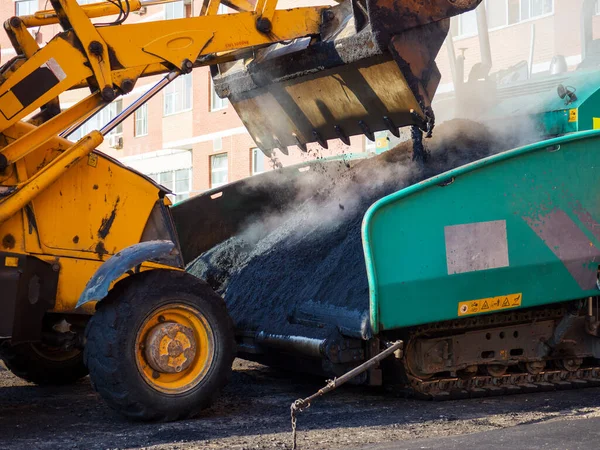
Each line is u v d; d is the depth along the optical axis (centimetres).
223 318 543
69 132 568
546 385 616
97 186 546
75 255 535
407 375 574
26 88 532
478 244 559
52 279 526
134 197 560
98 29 554
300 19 638
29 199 509
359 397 602
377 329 529
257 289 679
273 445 446
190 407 521
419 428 484
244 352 643
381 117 649
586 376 644
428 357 579
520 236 572
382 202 534
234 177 2436
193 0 2433
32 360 661
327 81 659
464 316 557
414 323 541
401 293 536
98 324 507
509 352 604
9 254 508
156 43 575
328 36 641
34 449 445
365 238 530
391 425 495
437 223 548
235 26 610
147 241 564
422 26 600
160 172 2730
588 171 598
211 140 2512
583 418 497
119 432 489
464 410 543
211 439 465
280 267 689
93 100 555
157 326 517
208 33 597
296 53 649
